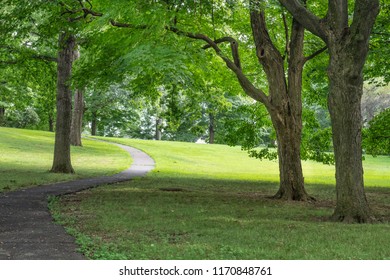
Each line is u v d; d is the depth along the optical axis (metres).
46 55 30.08
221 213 14.42
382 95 50.38
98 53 21.55
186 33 19.45
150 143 68.31
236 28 24.22
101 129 83.88
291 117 19.75
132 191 20.42
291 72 19.97
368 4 13.29
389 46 22.30
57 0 20.94
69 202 16.05
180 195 19.53
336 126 13.86
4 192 18.58
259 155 26.05
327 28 14.13
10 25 23.02
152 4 17.14
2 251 8.58
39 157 39.34
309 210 15.94
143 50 17.25
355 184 13.62
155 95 25.19
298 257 8.42
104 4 20.58
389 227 12.20
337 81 13.80
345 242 9.94
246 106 26.73
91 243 9.20
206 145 72.94
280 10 18.22
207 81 25.55
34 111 77.50
